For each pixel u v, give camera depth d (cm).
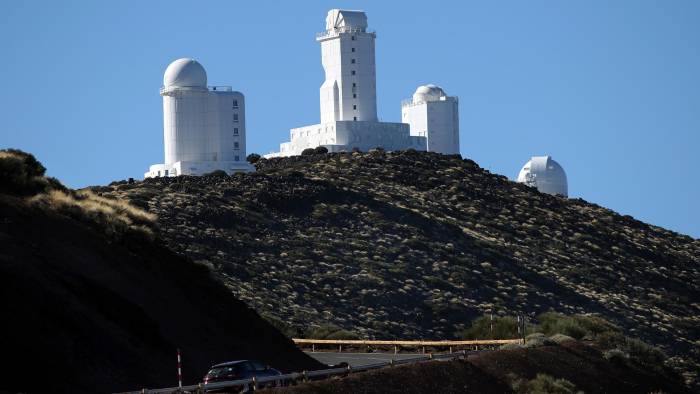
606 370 13612
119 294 9981
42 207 10612
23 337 8094
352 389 9356
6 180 10938
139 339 9369
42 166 11981
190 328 10481
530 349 13125
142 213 12444
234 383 8144
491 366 11894
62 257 9875
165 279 11050
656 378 14075
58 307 8662
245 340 11156
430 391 10300
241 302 12056
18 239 9631
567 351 13625
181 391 7888
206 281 11775
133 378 8662
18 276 8669
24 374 7831
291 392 8588
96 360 8531
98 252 10488
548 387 11781
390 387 9900
